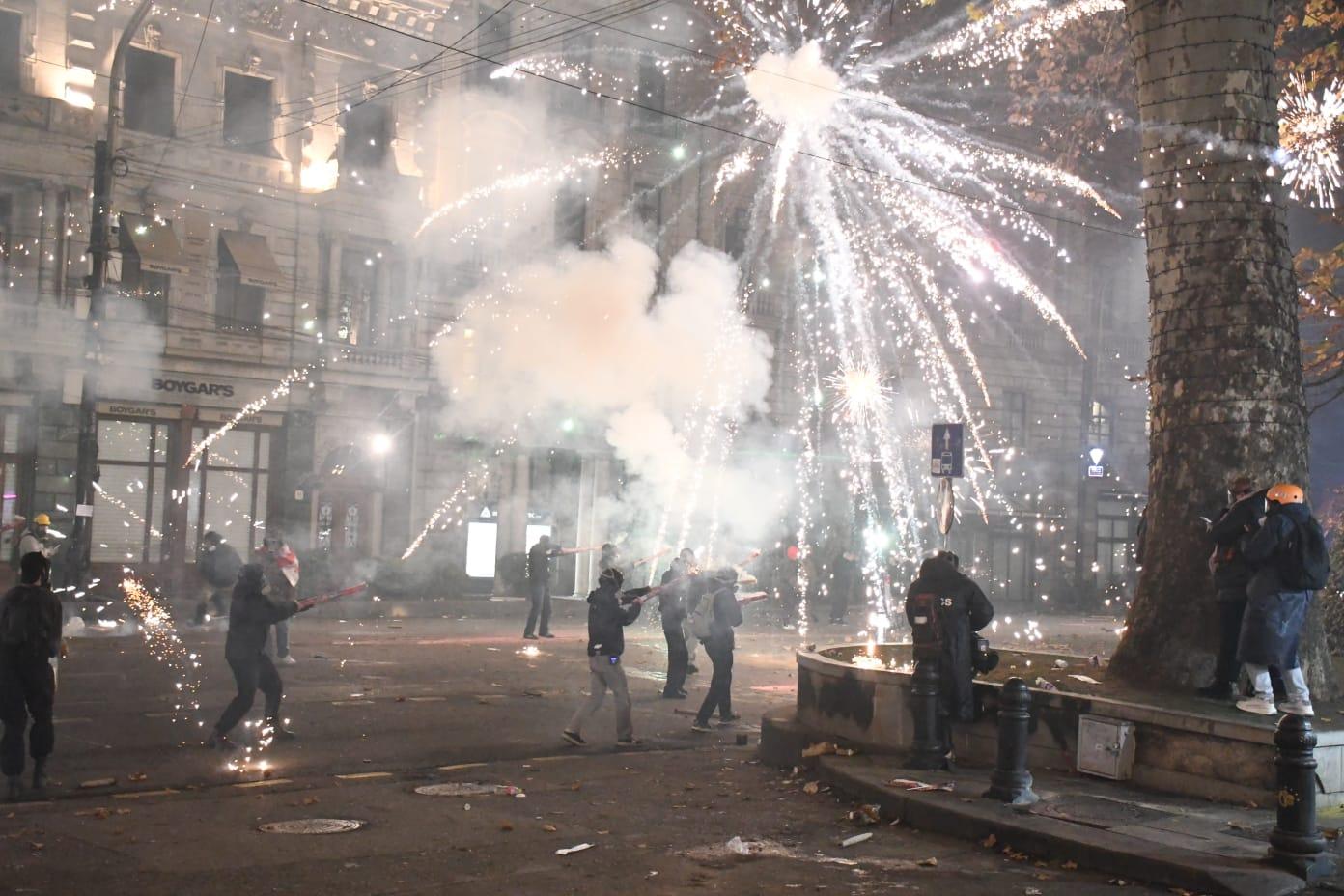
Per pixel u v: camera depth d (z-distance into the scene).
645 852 8.41
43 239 28.92
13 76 29.12
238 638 11.91
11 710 9.68
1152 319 11.90
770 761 12.21
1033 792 9.48
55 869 7.45
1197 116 11.48
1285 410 11.29
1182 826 8.46
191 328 30.67
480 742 12.85
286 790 10.12
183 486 30.97
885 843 8.77
